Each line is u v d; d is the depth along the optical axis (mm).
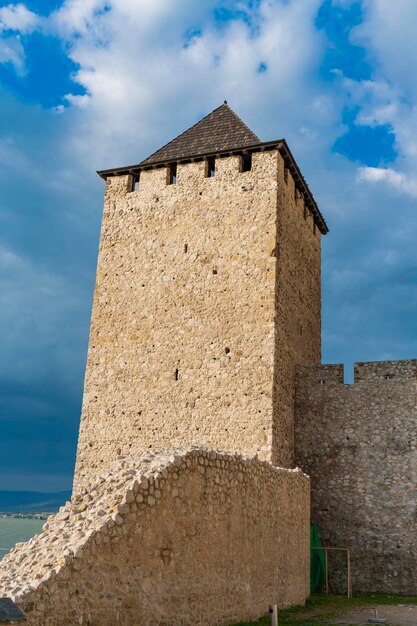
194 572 9969
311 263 24578
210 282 20578
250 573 12039
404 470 19156
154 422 19859
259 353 19219
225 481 11391
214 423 19094
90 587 7742
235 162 21609
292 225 22312
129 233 22406
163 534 9312
